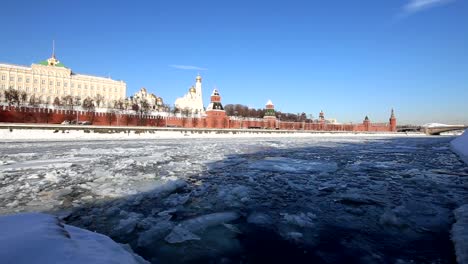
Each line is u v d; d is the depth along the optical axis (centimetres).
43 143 3728
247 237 782
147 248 712
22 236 472
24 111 5684
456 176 1652
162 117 7744
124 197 1138
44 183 1354
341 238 777
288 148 3594
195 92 12188
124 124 7069
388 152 3234
